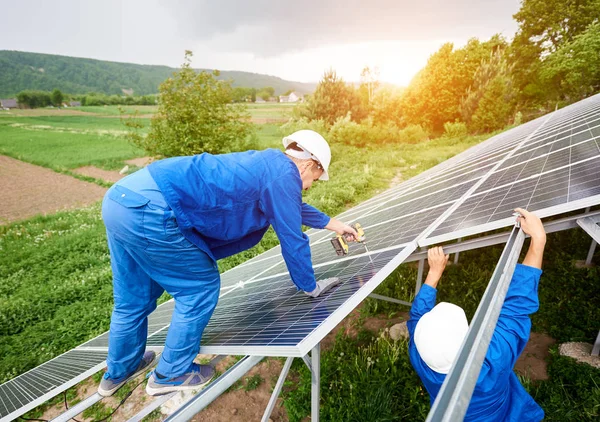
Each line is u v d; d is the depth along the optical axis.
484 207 2.98
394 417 3.36
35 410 4.71
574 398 3.18
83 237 10.97
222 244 2.13
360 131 26.88
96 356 3.01
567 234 6.11
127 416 4.35
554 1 26.52
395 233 3.36
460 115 28.48
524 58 29.03
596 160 2.83
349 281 2.31
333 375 4.11
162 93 12.90
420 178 7.63
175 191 1.74
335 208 11.83
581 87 24.02
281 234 1.94
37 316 6.93
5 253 10.78
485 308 1.10
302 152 2.15
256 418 3.95
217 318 2.73
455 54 29.75
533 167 3.79
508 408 2.00
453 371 0.82
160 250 1.75
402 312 5.07
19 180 20.31
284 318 2.05
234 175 1.83
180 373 1.90
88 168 23.00
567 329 3.97
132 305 1.96
